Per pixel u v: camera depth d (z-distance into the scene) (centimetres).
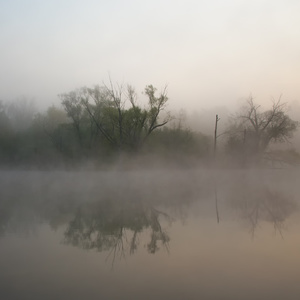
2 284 510
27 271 567
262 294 463
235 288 484
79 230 910
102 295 464
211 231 867
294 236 801
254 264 591
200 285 496
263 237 793
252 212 1174
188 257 639
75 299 454
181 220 1038
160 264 598
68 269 578
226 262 605
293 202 1452
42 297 461
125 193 1938
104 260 626
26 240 796
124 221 1038
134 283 507
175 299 450
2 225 984
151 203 1455
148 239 793
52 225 984
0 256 661
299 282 505
